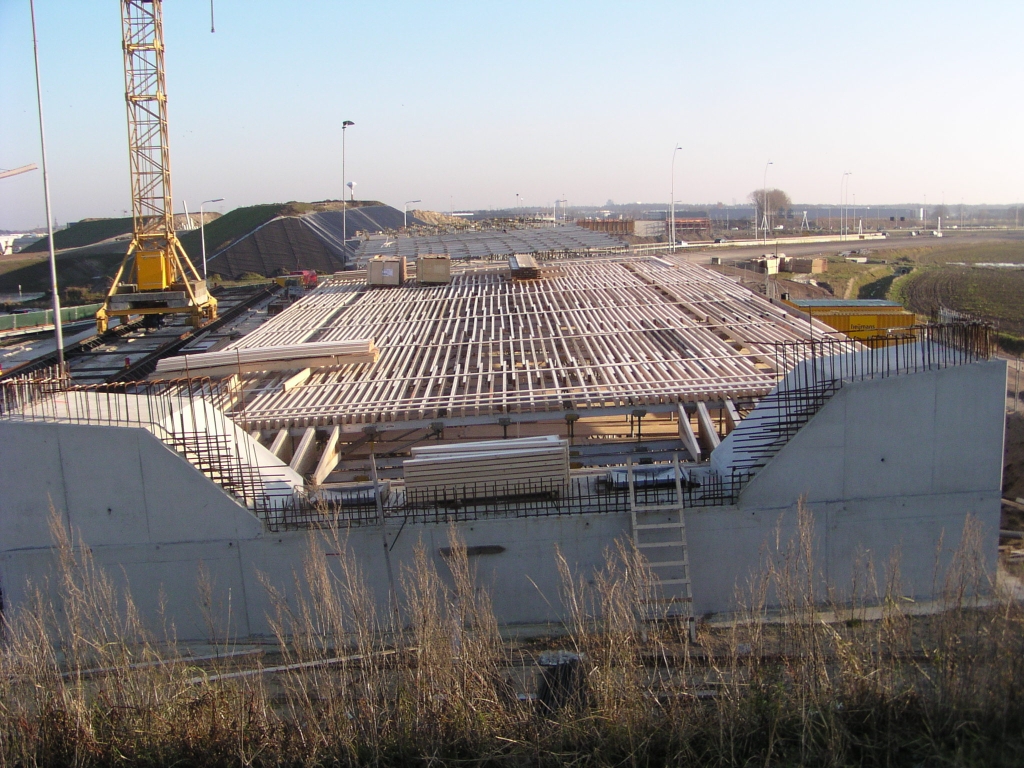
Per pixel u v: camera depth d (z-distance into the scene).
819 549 11.50
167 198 43.56
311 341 22.70
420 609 8.98
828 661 8.69
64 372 18.33
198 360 18.41
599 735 7.69
